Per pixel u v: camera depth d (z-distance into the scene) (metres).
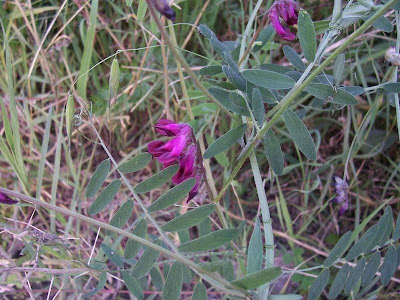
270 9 0.15
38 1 0.23
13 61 0.24
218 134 0.23
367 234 0.14
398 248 0.15
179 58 0.12
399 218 0.14
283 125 0.23
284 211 0.20
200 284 0.13
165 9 0.10
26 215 0.22
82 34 0.22
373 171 0.23
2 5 0.23
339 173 0.23
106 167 0.14
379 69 0.22
